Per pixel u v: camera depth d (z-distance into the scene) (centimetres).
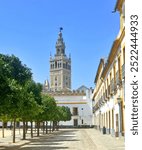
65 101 11200
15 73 2859
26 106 3350
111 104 4278
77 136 4850
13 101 2345
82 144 3102
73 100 11181
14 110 2405
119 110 3391
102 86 5838
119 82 3350
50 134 5631
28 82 3359
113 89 3934
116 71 3591
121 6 3092
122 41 3081
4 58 2812
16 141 3566
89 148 2612
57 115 6669
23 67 2908
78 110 11125
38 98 4041
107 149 2486
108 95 4616
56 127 7925
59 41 19650
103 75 5409
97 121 7931
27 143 3294
